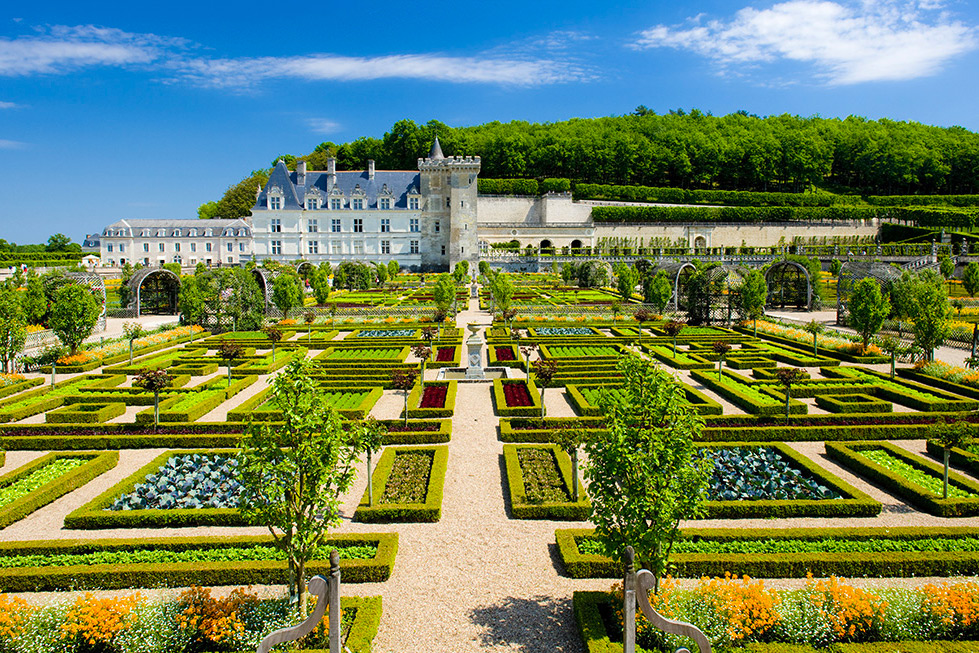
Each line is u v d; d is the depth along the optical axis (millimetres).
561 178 151000
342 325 54062
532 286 90125
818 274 74438
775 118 199875
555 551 16031
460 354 41219
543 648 12109
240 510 12391
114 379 33469
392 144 149750
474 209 118000
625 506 12086
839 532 15984
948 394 29594
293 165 163125
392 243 119250
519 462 21500
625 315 60625
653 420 12695
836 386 31203
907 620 12188
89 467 20969
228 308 54406
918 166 162500
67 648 11734
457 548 16203
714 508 17734
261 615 12430
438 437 24344
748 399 28312
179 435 24688
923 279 51812
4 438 23672
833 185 175500
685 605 12352
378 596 13406
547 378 25922
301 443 12148
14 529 17344
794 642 11938
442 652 12023
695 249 131000
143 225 135750
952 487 19641
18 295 38312
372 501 18219
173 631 11992
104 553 15523
